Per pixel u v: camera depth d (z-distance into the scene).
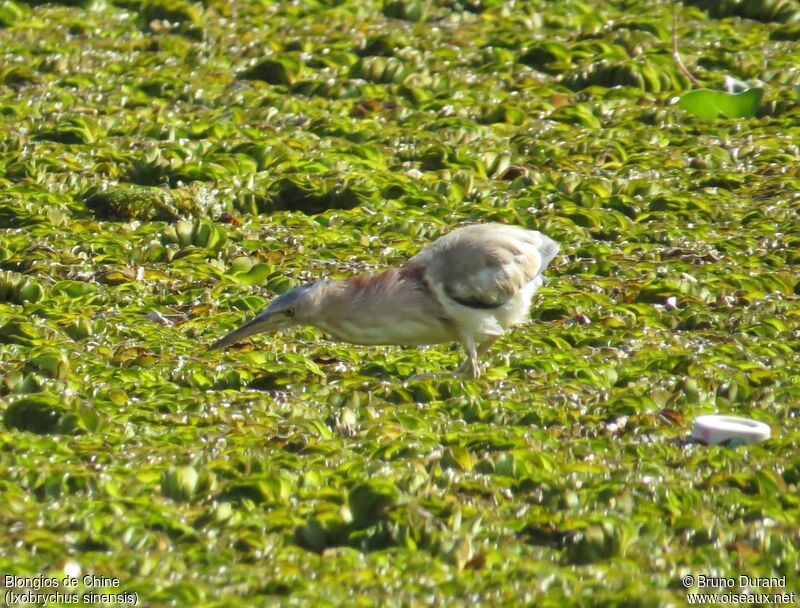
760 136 19.19
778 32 23.61
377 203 16.81
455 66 22.16
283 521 8.84
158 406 10.96
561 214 16.25
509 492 9.34
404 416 10.70
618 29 23.34
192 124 19.33
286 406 10.98
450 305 11.93
